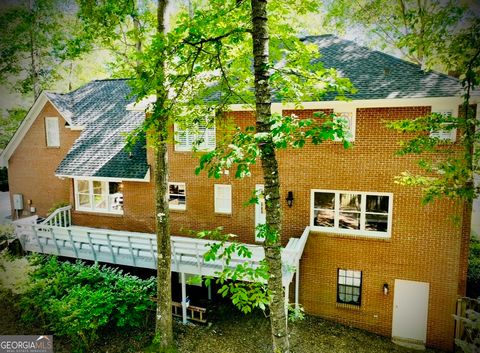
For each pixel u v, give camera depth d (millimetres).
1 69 30531
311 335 11828
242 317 12664
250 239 13508
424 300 11570
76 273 12438
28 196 19406
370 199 12039
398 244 11664
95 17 9086
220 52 6613
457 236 10977
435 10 17766
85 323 9883
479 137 7539
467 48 7590
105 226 16062
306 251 12789
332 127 4180
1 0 25500
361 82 11477
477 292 14250
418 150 8383
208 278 5801
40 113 18547
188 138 14047
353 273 12477
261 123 5371
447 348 11383
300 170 12570
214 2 6098
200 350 10656
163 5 9125
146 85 5930
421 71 11227
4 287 11820
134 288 11297
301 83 6512
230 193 13758
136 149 15828
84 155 16375
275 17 6859
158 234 9969
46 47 28984
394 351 11258
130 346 10602
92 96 20344
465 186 7727
